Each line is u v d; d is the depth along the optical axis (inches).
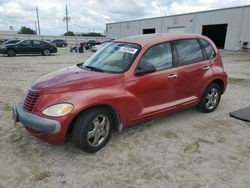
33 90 143.7
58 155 145.6
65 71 168.9
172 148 155.2
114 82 150.9
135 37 191.8
